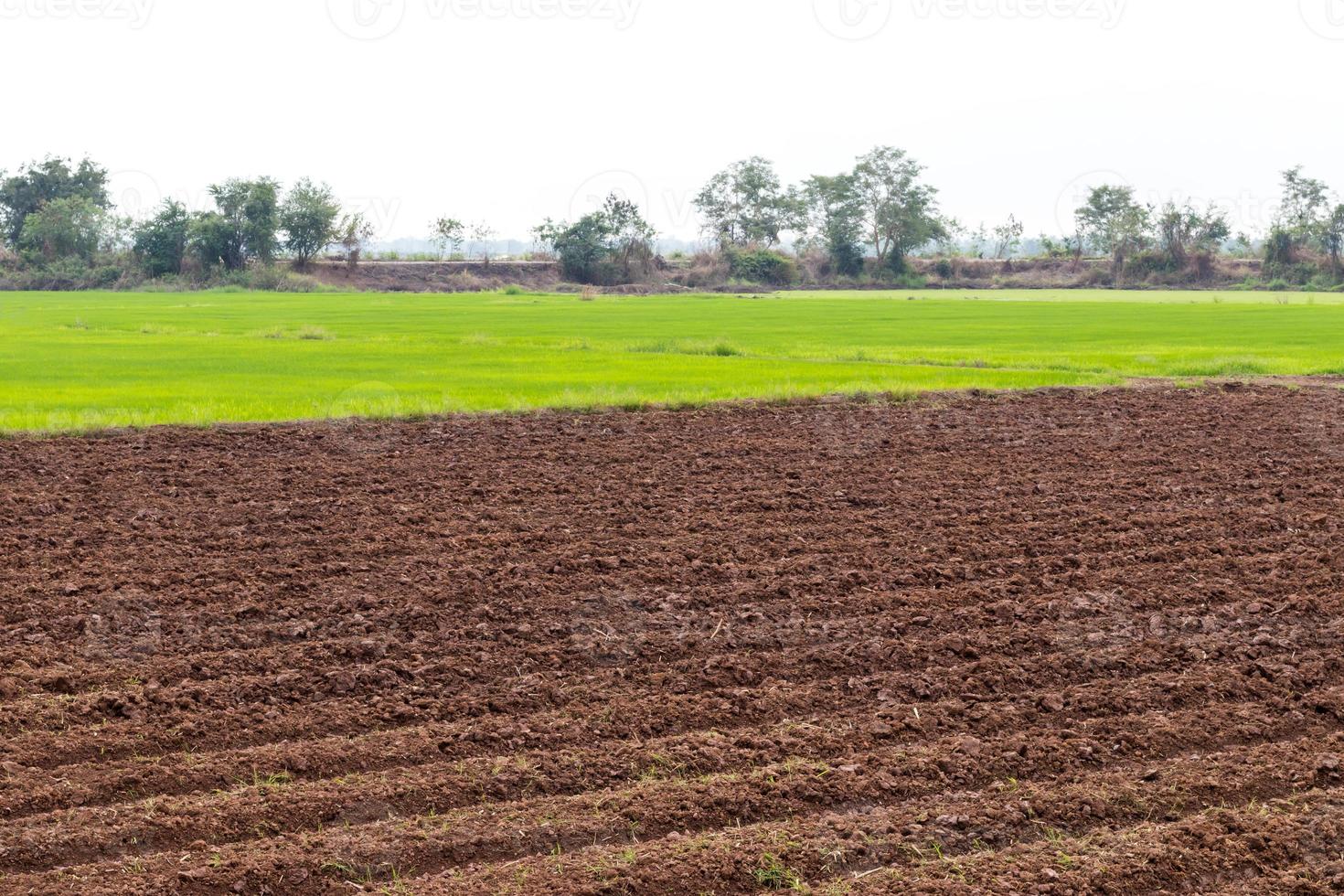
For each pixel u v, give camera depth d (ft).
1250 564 41.73
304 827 23.20
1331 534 45.85
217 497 50.78
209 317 211.00
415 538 44.19
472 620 35.06
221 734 27.14
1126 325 191.21
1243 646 33.47
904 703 29.48
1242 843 22.75
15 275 420.77
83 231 438.40
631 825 23.30
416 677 30.68
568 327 184.03
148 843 22.36
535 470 57.62
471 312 241.14
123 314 224.74
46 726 27.22
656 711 28.60
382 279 426.10
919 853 22.45
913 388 87.35
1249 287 437.17
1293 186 443.32
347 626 34.30
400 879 21.43
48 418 70.74
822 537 45.03
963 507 50.14
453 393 86.17
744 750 26.53
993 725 28.35
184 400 83.20
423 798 24.26
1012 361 114.32
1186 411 79.71
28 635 33.04
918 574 39.99
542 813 23.65
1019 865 21.93
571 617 35.40
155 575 38.86
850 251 492.95
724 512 48.91
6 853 21.66
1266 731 28.19
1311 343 148.56
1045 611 36.35
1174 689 30.30
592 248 438.40
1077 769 26.11
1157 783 25.29
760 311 252.21
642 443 65.67
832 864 22.02
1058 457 62.03
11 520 45.98
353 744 26.48
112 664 31.14
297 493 51.83
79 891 20.62
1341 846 22.86
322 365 112.88
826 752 26.66
